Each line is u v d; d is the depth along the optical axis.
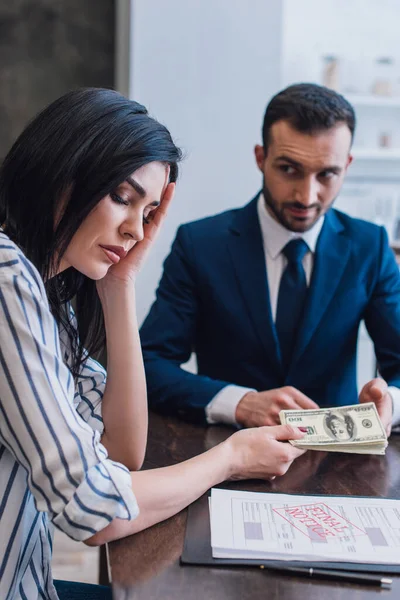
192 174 3.02
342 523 1.08
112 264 1.19
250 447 1.25
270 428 1.36
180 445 1.46
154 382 1.73
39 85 3.35
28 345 0.95
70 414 0.97
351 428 1.45
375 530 1.06
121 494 0.97
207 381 1.69
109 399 1.30
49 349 0.97
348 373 1.96
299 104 1.68
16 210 1.04
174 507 1.10
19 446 0.95
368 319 1.97
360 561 0.97
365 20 3.49
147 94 2.97
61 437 0.94
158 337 1.88
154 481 1.08
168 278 1.95
